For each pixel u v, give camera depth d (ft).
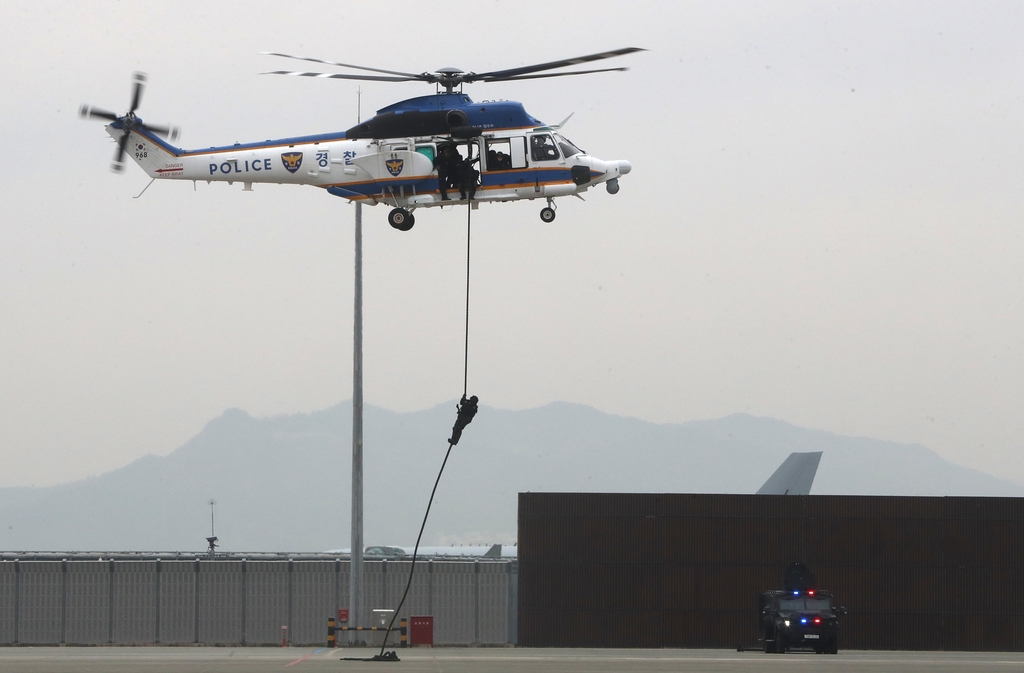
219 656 159.02
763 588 225.15
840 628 223.51
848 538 225.76
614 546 227.40
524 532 229.04
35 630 230.68
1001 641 222.07
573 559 227.61
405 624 200.13
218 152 178.19
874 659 157.89
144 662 140.05
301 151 174.09
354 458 201.26
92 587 232.32
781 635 178.91
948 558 224.53
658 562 226.58
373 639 202.80
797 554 225.76
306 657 155.12
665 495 228.02
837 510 226.38
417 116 168.14
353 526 200.95
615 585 226.58
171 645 226.38
